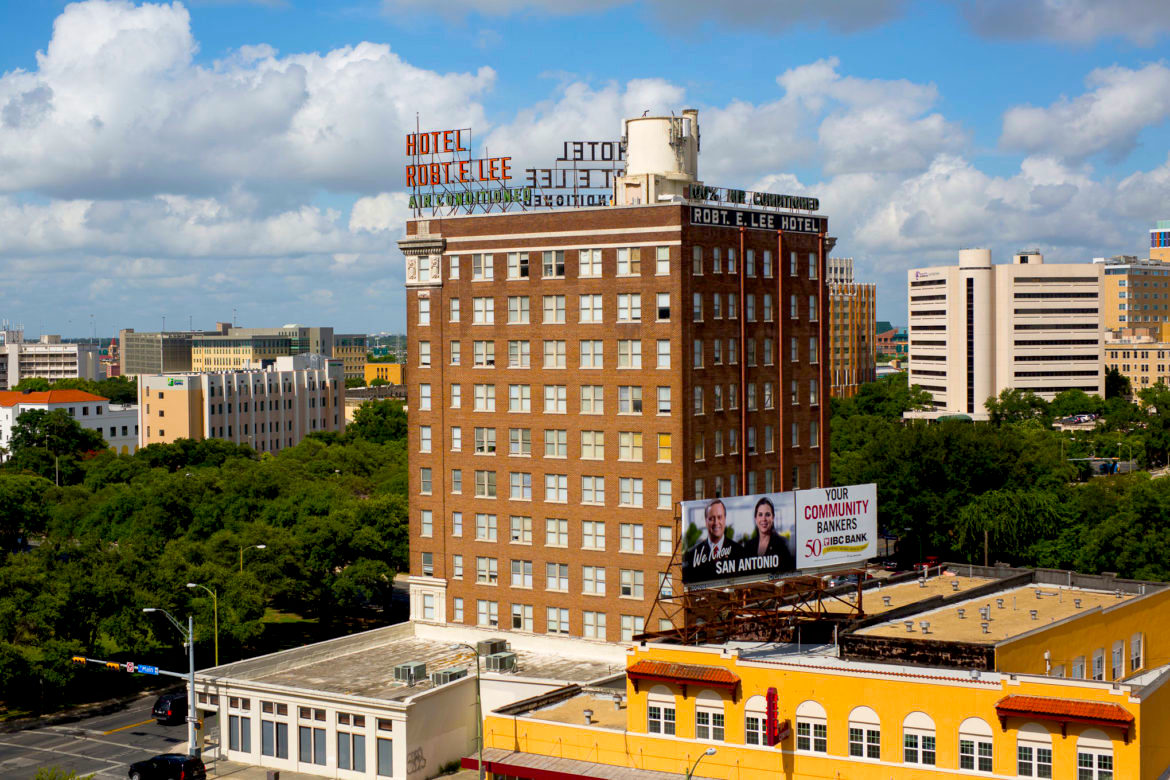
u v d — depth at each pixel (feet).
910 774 213.66
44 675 337.93
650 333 320.70
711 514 253.03
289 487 546.26
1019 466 519.60
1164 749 210.38
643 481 322.96
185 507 509.76
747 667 228.84
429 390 358.02
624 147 373.81
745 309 341.00
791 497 261.24
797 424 362.53
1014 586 305.12
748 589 264.31
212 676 309.01
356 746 287.07
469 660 327.26
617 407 326.24
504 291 343.05
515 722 253.24
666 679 233.55
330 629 455.63
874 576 334.65
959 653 220.84
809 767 222.69
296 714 295.69
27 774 290.76
